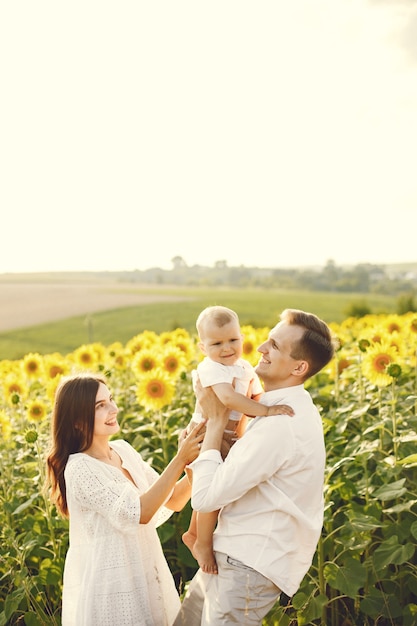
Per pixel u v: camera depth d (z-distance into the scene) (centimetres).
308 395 298
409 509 408
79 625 299
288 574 278
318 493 291
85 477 304
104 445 330
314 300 6538
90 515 305
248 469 273
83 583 303
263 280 9212
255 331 841
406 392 557
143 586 306
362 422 532
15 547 414
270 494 279
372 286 8406
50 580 418
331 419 546
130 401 701
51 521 436
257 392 334
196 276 10062
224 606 279
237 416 317
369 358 499
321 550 377
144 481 337
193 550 314
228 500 275
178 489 345
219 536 288
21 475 570
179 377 619
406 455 449
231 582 279
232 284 9550
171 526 446
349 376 621
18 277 10200
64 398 322
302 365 289
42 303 6262
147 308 5822
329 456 505
